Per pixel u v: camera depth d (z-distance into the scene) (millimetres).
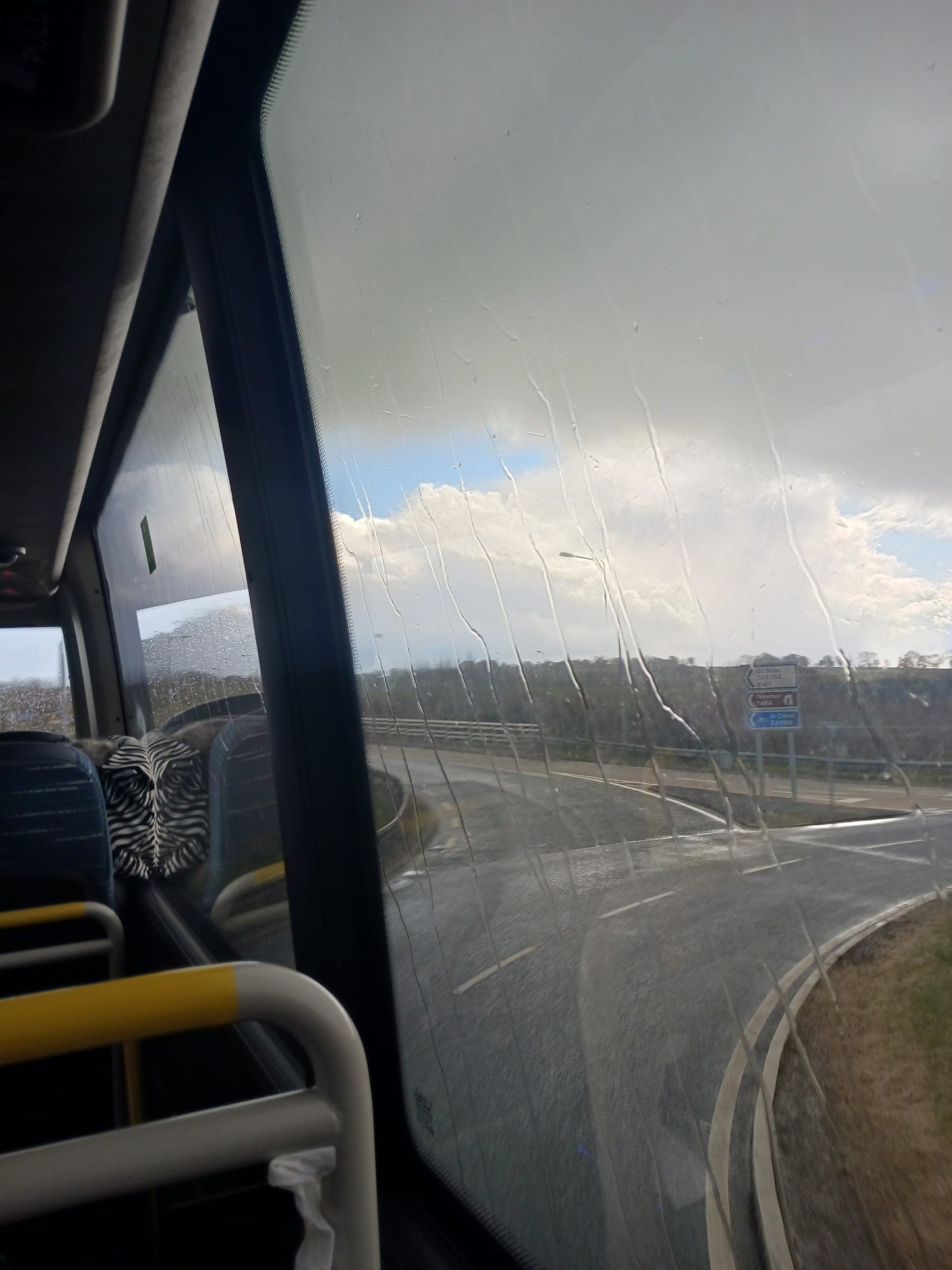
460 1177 1527
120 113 1395
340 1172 736
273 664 1871
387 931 1805
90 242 1790
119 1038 689
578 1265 1160
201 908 2975
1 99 1314
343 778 1863
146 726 4012
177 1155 691
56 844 2574
